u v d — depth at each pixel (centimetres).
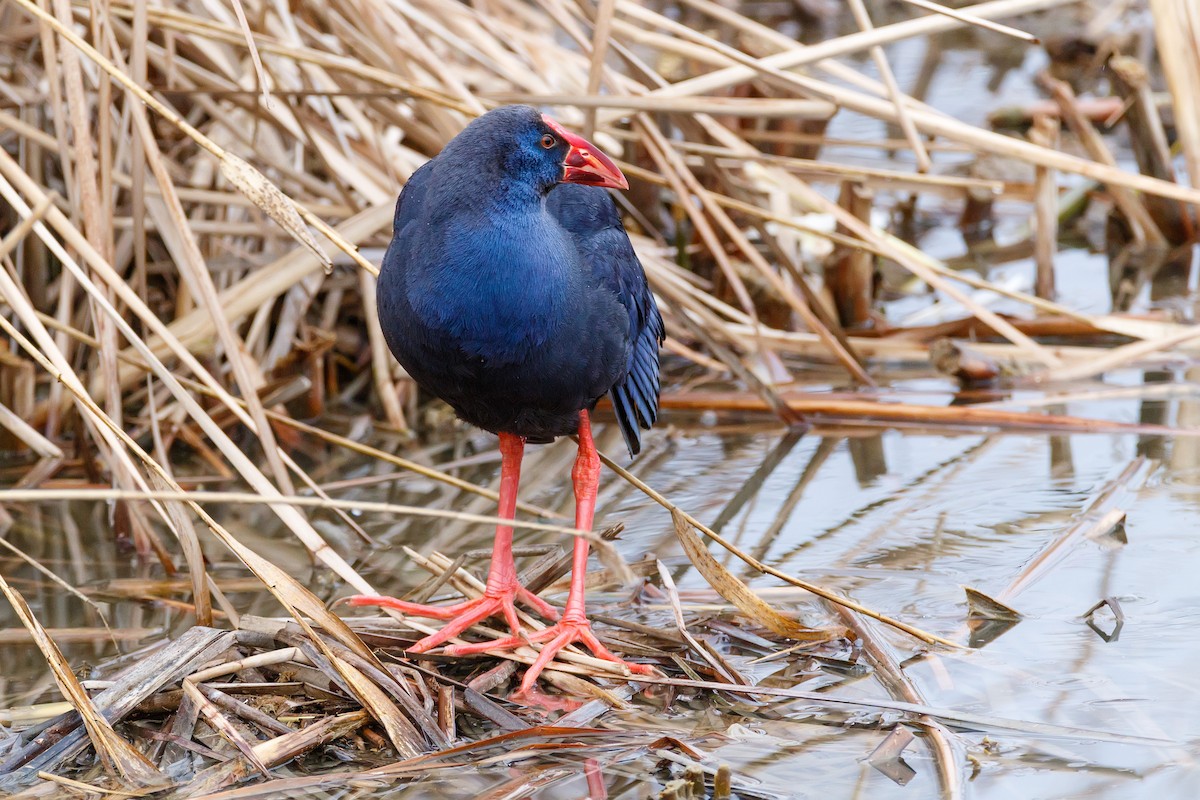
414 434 1016
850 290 1180
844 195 1173
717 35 1933
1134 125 1330
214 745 578
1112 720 586
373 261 1044
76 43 655
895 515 830
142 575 775
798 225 1038
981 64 1938
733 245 1223
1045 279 1214
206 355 959
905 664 646
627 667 644
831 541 795
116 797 542
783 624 661
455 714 612
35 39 1048
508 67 1102
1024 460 910
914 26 914
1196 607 687
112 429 645
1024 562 752
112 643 689
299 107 1021
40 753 570
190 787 549
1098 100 1557
